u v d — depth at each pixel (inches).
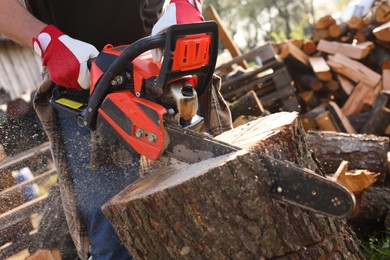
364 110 167.9
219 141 65.6
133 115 70.3
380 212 108.4
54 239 112.2
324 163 116.3
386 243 99.3
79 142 85.6
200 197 60.9
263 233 62.4
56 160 87.2
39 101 85.8
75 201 87.4
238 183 60.9
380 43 169.3
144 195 62.6
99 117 74.6
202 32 67.9
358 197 102.7
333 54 174.7
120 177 83.0
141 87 70.2
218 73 164.1
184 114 69.6
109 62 71.2
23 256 111.3
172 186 61.0
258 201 61.5
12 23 77.5
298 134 71.6
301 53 179.0
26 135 116.4
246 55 159.9
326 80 171.6
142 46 67.1
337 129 158.2
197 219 61.6
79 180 86.6
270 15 633.0
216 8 631.8
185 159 69.1
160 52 69.2
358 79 168.2
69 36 83.0
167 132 69.0
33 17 78.8
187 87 70.0
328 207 57.4
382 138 115.9
